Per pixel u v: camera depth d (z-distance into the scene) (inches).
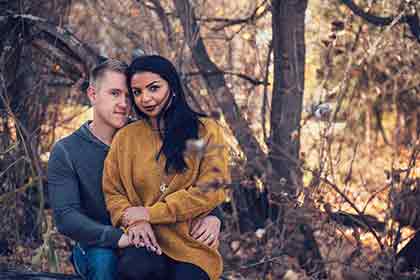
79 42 260.8
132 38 315.6
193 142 122.2
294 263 249.6
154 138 131.2
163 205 126.8
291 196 242.4
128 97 135.6
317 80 339.9
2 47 257.1
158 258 127.6
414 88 335.9
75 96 289.9
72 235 131.6
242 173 255.1
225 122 309.9
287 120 283.7
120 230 128.9
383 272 232.4
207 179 129.2
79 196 135.0
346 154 333.1
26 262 233.9
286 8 286.5
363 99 349.4
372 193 274.1
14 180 250.2
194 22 312.5
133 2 323.0
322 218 242.8
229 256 256.5
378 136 353.7
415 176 258.5
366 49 320.5
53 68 271.1
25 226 249.6
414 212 244.7
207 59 305.7
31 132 274.4
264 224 272.5
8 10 255.9
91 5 319.9
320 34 347.9
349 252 252.2
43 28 256.1
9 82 262.4
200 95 307.9
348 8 336.2
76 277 149.4
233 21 325.1
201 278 128.0
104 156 136.0
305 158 285.0
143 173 129.3
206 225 131.0
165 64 130.1
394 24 310.7
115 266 131.2
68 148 135.6
